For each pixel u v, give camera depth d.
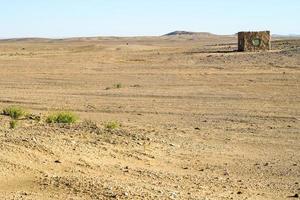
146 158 14.85
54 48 104.38
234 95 32.62
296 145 18.16
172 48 94.12
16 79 43.28
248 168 14.55
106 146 15.37
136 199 10.20
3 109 24.78
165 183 12.18
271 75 42.72
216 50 75.62
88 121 21.00
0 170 11.56
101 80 42.00
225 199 11.05
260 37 66.81
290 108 27.42
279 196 11.70
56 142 14.71
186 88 36.28
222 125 22.16
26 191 10.48
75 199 10.03
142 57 63.94
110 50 87.19
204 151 16.61
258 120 23.61
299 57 53.25
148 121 22.97
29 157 12.77
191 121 23.17
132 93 33.75
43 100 30.34
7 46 124.19
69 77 44.44
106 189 10.73
